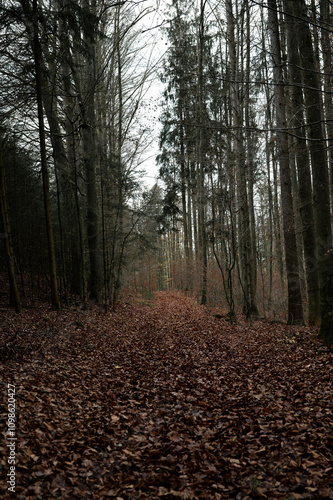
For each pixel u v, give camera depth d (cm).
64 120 1489
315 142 823
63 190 1492
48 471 332
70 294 1503
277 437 407
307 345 827
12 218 1500
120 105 1770
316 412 459
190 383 643
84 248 1638
